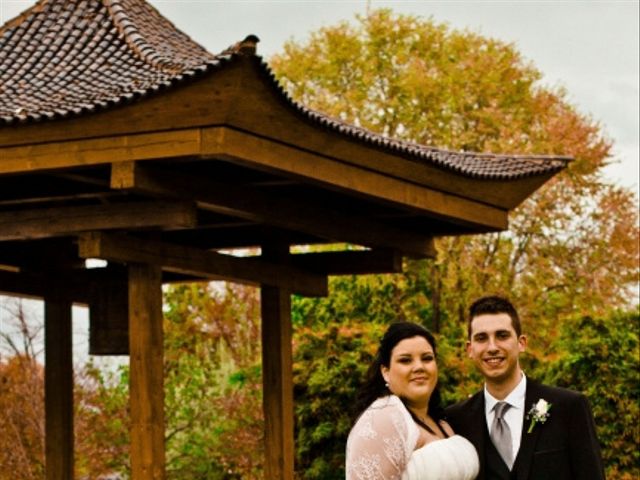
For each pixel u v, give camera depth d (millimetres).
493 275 31859
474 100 32875
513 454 8695
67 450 18875
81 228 15133
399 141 17641
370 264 19125
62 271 18812
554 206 32656
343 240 17984
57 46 16438
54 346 18859
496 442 8734
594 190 32781
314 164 15094
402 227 19891
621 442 22781
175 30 17406
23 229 15383
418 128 32656
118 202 15914
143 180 14133
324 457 24875
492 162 18422
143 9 17297
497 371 8703
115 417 29188
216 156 13727
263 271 17922
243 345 31344
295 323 31969
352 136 15266
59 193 16812
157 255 15664
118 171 14008
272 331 18281
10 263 18531
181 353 30875
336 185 15492
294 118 14352
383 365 8766
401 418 8469
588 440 8602
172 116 13734
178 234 20156
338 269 19266
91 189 16766
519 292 32000
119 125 13953
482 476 8688
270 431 18156
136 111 13820
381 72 33500
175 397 30500
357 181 15812
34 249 18766
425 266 32719
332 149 15234
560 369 23625
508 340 8719
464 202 17828
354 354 24797
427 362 8672
